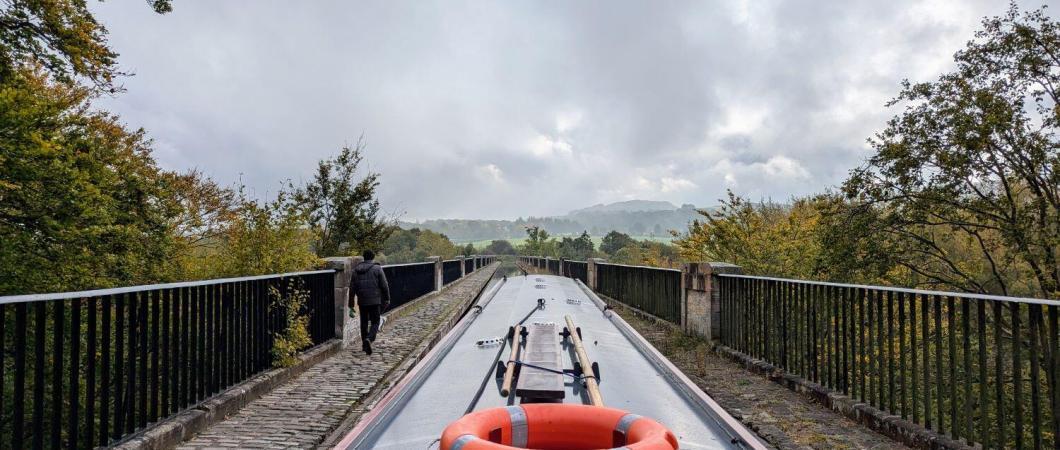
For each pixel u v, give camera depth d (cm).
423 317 1565
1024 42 1245
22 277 1000
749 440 261
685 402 336
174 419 543
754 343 828
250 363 724
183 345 580
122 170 1235
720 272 960
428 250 7406
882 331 541
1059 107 1217
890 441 496
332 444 531
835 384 634
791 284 734
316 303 970
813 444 493
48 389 886
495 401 318
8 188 952
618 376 393
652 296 1410
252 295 733
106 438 474
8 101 919
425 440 261
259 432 566
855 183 1416
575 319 721
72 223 1021
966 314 442
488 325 669
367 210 2100
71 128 1158
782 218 1753
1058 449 376
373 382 782
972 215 1360
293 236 1200
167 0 1224
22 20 1106
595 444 213
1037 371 388
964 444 434
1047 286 1248
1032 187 1281
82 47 1155
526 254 7394
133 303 502
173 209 1354
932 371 1084
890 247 1416
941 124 1320
